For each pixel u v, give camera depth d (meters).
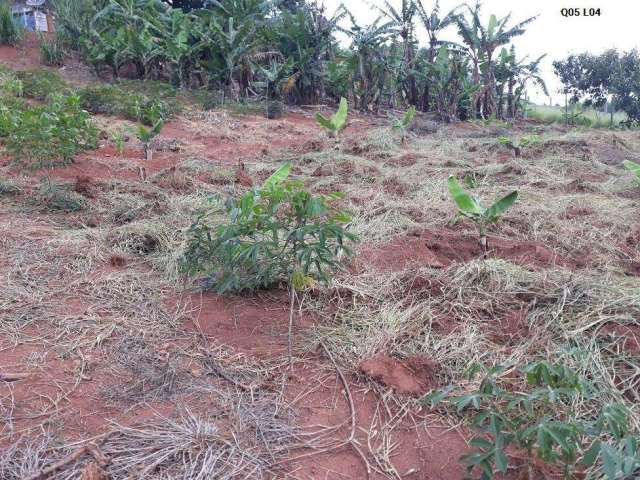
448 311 3.60
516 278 3.86
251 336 3.38
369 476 2.33
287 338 3.36
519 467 2.32
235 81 16.88
